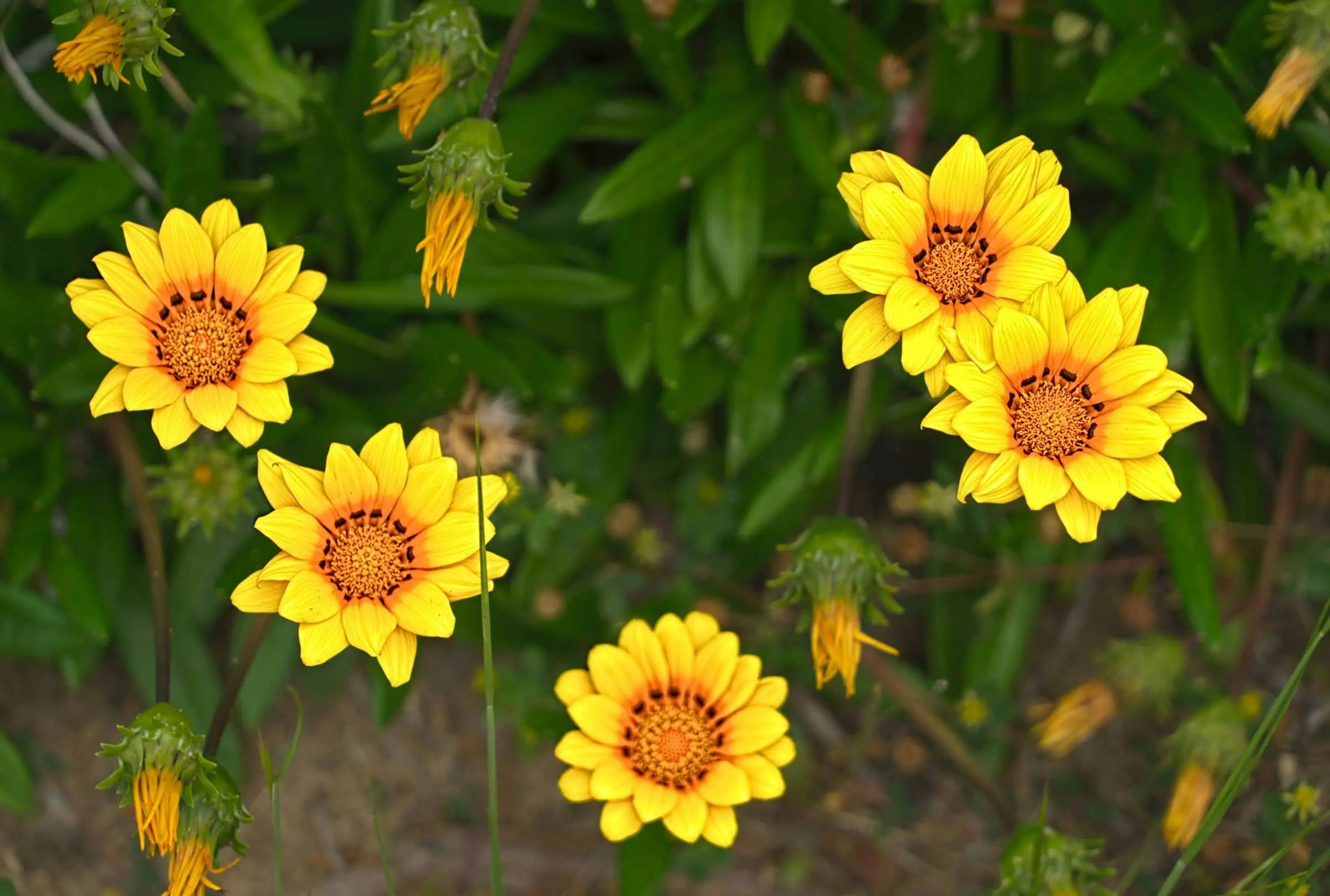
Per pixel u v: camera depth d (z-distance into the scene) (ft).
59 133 4.48
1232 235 4.34
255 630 4.05
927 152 4.48
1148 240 4.34
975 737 4.59
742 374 4.41
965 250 3.89
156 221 4.38
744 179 4.37
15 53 4.39
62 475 4.37
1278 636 4.61
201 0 4.18
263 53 4.18
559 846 4.60
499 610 4.48
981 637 4.61
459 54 3.97
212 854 3.95
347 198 4.33
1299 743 4.54
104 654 4.59
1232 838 4.52
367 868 4.58
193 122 4.25
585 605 4.53
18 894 4.51
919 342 3.86
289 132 4.39
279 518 3.88
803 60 4.50
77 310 3.91
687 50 4.47
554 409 4.52
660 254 4.43
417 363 4.42
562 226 4.54
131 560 4.50
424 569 3.91
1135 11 4.25
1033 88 4.42
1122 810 4.57
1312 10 4.04
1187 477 4.38
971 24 4.33
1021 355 3.85
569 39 4.49
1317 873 4.46
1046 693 4.66
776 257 4.48
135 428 4.42
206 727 4.47
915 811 4.60
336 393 4.42
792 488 4.39
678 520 4.57
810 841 4.60
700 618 4.13
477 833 4.60
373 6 4.29
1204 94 4.24
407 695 4.58
